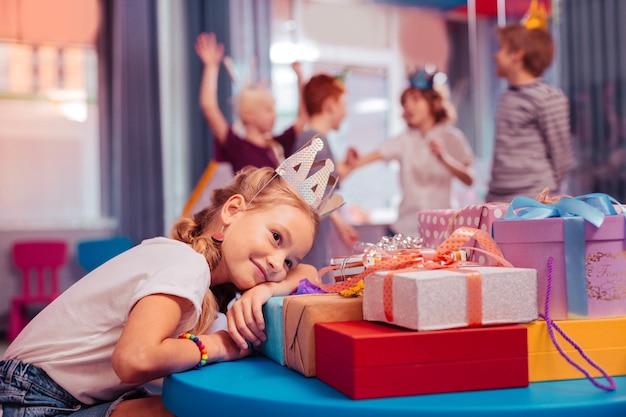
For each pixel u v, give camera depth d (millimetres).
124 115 4520
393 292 846
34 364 1078
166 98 4582
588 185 4371
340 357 812
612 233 917
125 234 4516
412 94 4141
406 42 5309
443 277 806
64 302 1104
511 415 718
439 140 4098
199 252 1147
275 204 1173
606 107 4363
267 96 3768
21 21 4613
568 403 735
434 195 4070
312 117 3707
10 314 4328
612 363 892
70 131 4746
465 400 754
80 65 4738
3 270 4438
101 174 4773
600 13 4387
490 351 806
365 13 5230
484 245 933
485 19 5301
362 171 5102
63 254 4449
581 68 4453
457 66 5406
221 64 4539
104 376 1079
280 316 1021
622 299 924
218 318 1261
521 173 3338
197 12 4582
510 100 3379
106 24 4750
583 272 906
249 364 1041
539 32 3459
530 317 846
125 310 1048
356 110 5219
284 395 803
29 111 4668
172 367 952
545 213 949
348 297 989
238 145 3770
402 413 721
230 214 1194
